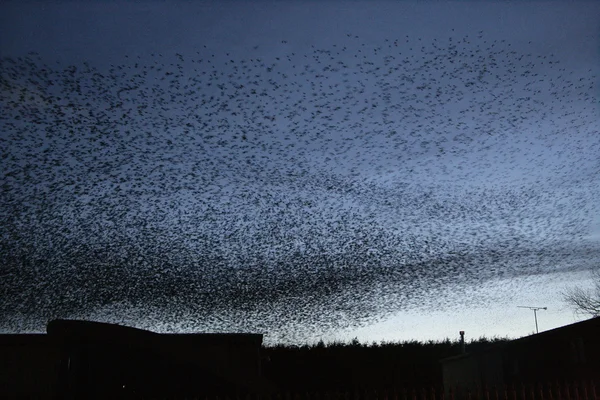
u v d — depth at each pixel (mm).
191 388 14938
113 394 14594
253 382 15461
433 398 13438
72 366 14781
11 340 20266
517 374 24547
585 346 19125
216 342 21938
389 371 43625
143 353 15094
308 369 43250
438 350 47500
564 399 14172
